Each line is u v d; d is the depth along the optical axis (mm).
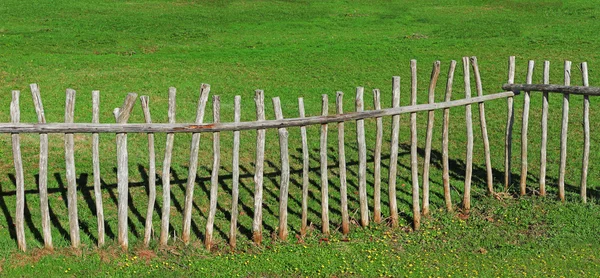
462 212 12938
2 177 14102
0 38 29297
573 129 17922
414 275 10336
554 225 12180
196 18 34750
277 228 12062
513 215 12695
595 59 25641
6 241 11203
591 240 11648
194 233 11867
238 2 38781
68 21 33281
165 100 21031
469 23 33594
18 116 10320
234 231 11273
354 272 10445
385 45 29000
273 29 32719
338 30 32594
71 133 10500
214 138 10891
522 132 13422
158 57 26859
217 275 10289
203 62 26141
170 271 10406
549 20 33875
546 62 13227
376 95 11703
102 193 13508
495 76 23812
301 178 14641
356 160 15750
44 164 10555
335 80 23641
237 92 22109
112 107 20031
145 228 11109
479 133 17781
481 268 10617
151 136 10719
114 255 10883
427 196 12562
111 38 30156
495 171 15078
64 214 12469
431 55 27125
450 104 12445
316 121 11273
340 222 12398
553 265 10719
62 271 10297
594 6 36781
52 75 23531
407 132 17875
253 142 16891
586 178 13242
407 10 37188
